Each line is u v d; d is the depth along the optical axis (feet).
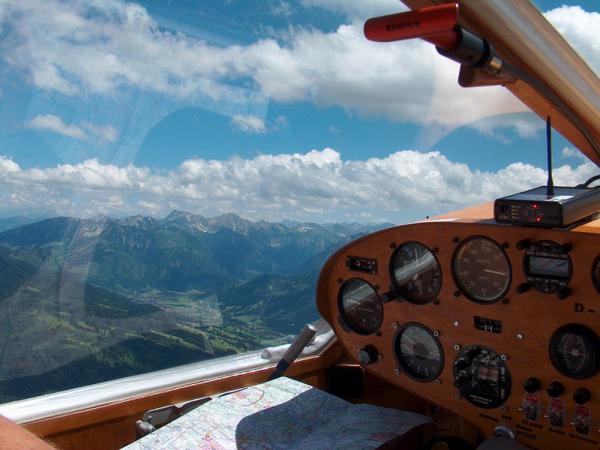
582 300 2.19
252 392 2.50
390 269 2.73
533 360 2.35
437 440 2.51
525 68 2.11
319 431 2.29
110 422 2.39
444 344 2.61
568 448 2.31
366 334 2.88
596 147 2.36
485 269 2.44
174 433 2.16
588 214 2.21
